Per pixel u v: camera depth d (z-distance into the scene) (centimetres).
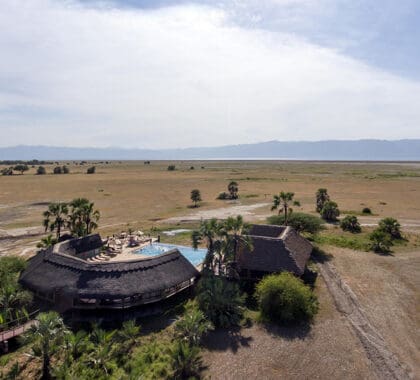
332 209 6122
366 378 2017
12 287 2764
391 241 4788
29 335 2077
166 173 16838
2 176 14450
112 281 2712
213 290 2805
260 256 3378
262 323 2655
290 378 2019
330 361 2175
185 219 6325
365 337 2433
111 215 6744
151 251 4397
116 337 2438
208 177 14338
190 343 2309
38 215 6588
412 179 12825
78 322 2672
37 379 2008
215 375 2038
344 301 2989
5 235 5162
